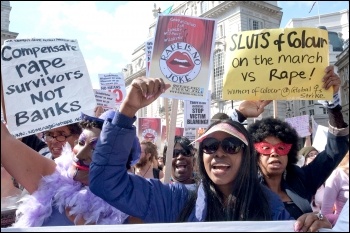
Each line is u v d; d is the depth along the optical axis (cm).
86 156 194
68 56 279
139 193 178
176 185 193
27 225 185
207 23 277
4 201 245
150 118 666
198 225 139
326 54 276
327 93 262
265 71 280
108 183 169
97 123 196
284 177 248
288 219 176
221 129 177
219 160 177
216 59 2042
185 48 272
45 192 190
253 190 179
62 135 261
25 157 194
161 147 664
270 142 234
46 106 262
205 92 272
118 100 554
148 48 362
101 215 191
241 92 284
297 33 278
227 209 174
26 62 265
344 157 262
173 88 269
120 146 170
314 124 482
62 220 187
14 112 253
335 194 271
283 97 276
